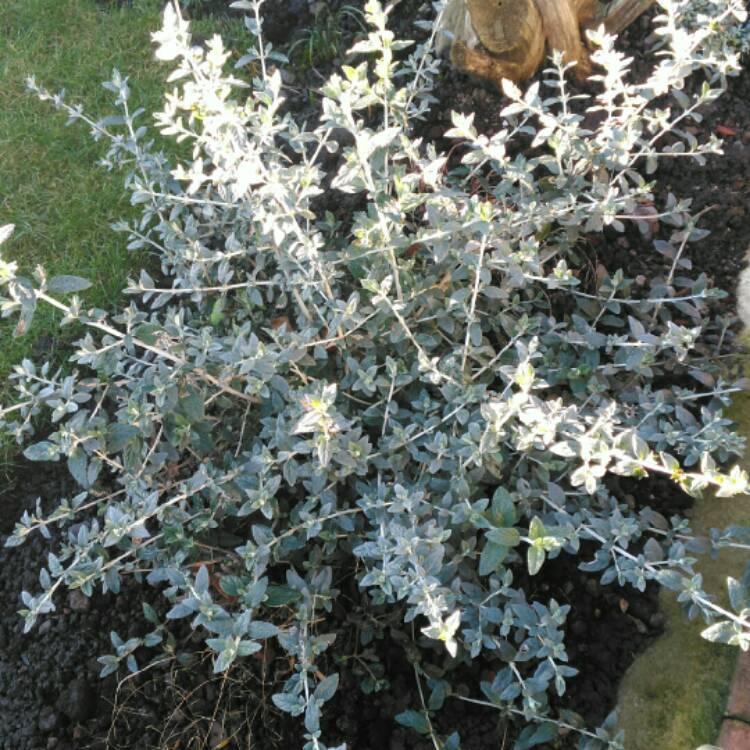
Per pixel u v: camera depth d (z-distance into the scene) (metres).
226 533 2.36
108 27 4.01
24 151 3.55
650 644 2.22
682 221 2.68
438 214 2.22
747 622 1.73
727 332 2.72
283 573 2.40
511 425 2.16
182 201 2.65
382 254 2.38
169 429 2.23
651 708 2.10
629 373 2.62
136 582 2.52
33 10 4.08
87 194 3.41
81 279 1.96
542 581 2.39
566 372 2.42
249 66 3.82
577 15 3.35
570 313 2.82
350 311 2.18
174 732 2.26
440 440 2.13
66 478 2.78
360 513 2.35
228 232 2.84
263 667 2.28
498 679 1.95
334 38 3.81
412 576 1.77
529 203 2.55
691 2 3.29
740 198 3.01
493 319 2.54
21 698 2.38
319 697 1.78
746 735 1.99
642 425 2.31
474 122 3.36
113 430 2.06
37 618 2.50
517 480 2.24
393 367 2.24
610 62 2.42
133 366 2.36
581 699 2.17
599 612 2.31
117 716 2.31
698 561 2.28
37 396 2.15
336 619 2.36
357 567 2.32
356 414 2.45
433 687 2.13
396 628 2.29
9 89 3.78
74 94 3.76
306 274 2.38
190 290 2.44
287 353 2.17
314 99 3.66
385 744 2.21
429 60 2.92
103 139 3.58
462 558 2.09
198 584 1.84
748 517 2.34
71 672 2.40
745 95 3.29
